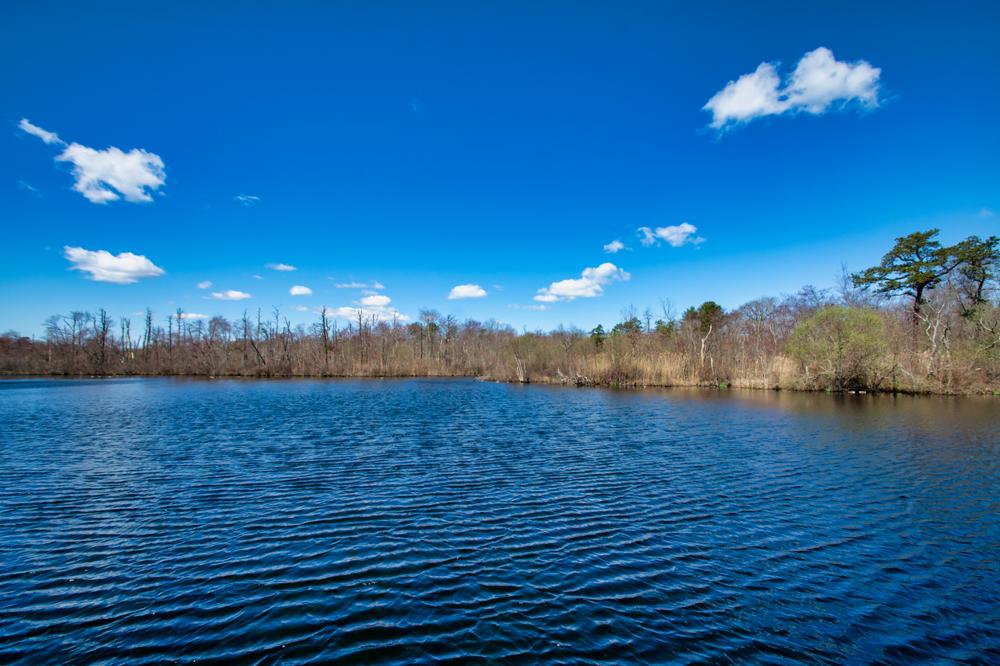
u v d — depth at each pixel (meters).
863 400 40.78
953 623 7.65
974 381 43.84
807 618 7.76
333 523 11.72
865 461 18.22
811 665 6.61
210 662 6.52
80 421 29.30
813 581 8.98
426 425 27.97
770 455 19.38
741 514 12.50
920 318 50.41
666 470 16.98
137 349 108.00
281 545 10.41
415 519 12.02
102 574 9.03
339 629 7.32
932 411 32.72
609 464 17.88
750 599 8.33
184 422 28.92
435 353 114.50
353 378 87.06
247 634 7.16
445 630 7.32
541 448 20.97
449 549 10.27
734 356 63.41
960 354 45.12
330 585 8.67
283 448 20.77
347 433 24.89
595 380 63.47
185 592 8.38
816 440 22.55
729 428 26.47
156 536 10.86
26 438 23.16
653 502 13.44
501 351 85.50
